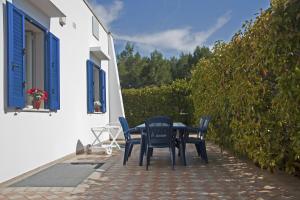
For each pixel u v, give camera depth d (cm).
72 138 974
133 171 715
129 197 508
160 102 1758
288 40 409
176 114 1741
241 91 650
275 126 533
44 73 782
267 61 492
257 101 579
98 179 636
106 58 1373
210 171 702
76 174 685
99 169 741
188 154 974
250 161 810
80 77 1081
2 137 576
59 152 860
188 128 800
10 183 601
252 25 621
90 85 1179
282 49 431
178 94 1742
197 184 586
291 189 536
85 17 1162
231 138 783
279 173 658
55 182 611
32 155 696
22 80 636
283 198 488
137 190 550
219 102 866
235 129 700
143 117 1769
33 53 781
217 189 548
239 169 719
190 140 825
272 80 551
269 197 495
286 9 404
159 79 3531
